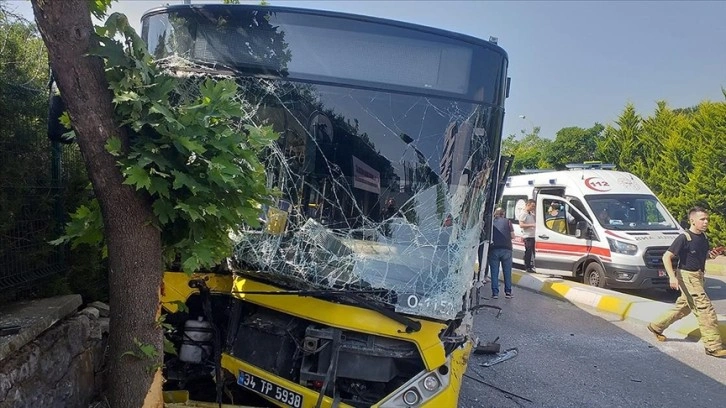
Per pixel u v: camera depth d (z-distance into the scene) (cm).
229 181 254
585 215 1228
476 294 453
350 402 343
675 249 764
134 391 269
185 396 381
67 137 321
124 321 266
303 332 361
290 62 392
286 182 388
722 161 1877
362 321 338
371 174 390
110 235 263
